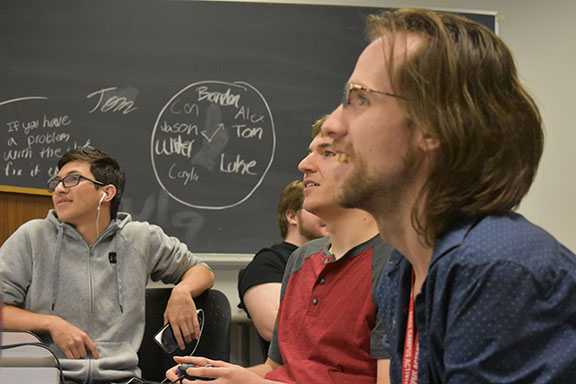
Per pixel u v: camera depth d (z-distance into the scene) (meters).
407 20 0.79
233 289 2.98
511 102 0.75
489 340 0.66
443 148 0.73
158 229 2.33
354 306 1.36
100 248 2.17
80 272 2.11
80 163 2.18
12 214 2.26
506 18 3.28
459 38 0.75
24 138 2.88
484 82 0.74
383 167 0.77
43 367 1.26
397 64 0.76
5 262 2.06
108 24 2.98
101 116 2.94
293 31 3.12
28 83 2.90
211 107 3.03
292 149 3.08
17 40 2.91
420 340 0.78
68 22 2.95
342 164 0.82
